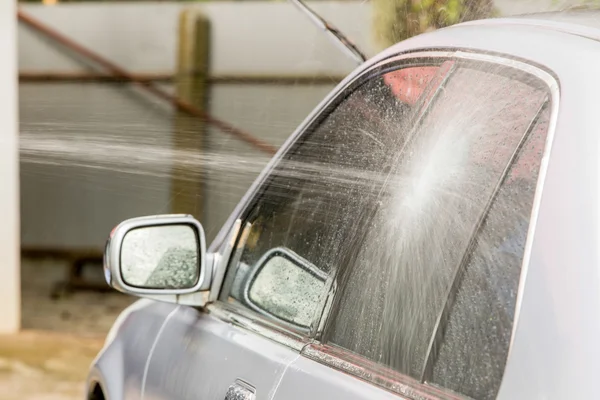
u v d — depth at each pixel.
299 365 2.86
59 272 13.09
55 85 12.61
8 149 10.63
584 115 2.15
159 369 3.76
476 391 2.18
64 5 12.55
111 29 12.55
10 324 10.86
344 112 3.33
